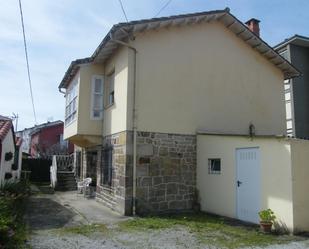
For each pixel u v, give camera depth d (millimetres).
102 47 12305
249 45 14000
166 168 11438
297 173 8617
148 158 11172
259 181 9445
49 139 37656
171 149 11609
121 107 11617
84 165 17578
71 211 11359
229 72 13336
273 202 8938
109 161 12633
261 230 8602
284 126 14477
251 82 13875
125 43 11211
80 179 18469
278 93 14547
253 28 16297
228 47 13484
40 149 35031
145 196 10977
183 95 12125
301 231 8422
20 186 13328
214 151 11250
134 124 11078
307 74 21188
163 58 11891
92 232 8242
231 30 13602
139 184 10938
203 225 9102
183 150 11836
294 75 15039
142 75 11430
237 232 8398
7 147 14375
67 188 18828
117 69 12320
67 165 23234
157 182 11219
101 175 13711
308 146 8992
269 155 9195
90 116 13766
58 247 6812
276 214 8812
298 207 8484
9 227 6906
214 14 12695
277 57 14180
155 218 10062
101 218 10117
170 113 11758
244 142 10062
